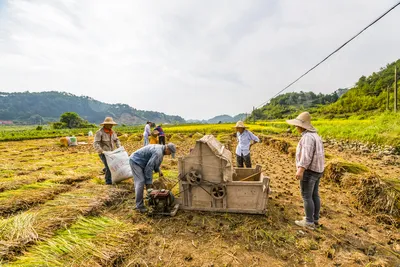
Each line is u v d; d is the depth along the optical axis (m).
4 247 2.80
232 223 3.80
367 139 11.23
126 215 4.09
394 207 3.98
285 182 6.21
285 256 2.96
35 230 3.22
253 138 6.17
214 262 2.86
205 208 4.20
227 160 4.05
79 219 3.67
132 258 2.90
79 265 2.59
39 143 22.11
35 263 2.58
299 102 114.44
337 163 5.86
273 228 3.65
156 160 4.13
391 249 3.14
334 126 17.73
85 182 5.78
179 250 3.10
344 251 3.08
